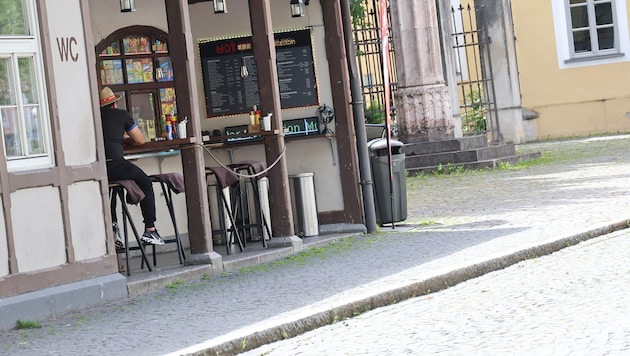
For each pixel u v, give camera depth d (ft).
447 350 30.63
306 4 60.59
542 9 127.65
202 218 49.37
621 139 113.39
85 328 38.37
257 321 36.50
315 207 59.88
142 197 47.55
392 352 31.19
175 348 33.37
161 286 46.09
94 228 43.83
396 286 40.34
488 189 76.64
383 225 62.23
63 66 43.27
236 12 60.54
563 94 127.34
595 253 46.11
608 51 127.13
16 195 40.68
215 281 47.03
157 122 57.52
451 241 52.42
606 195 64.80
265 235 58.49
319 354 32.01
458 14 126.72
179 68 49.14
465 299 38.83
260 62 54.24
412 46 96.63
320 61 60.64
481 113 122.52
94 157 44.24
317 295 40.75
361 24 96.12
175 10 48.96
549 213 59.26
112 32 56.03
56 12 43.21
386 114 61.21
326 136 60.13
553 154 102.06
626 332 30.48
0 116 40.86
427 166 93.91
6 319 39.19
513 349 29.86
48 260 41.70
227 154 61.21
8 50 41.37
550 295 37.45
